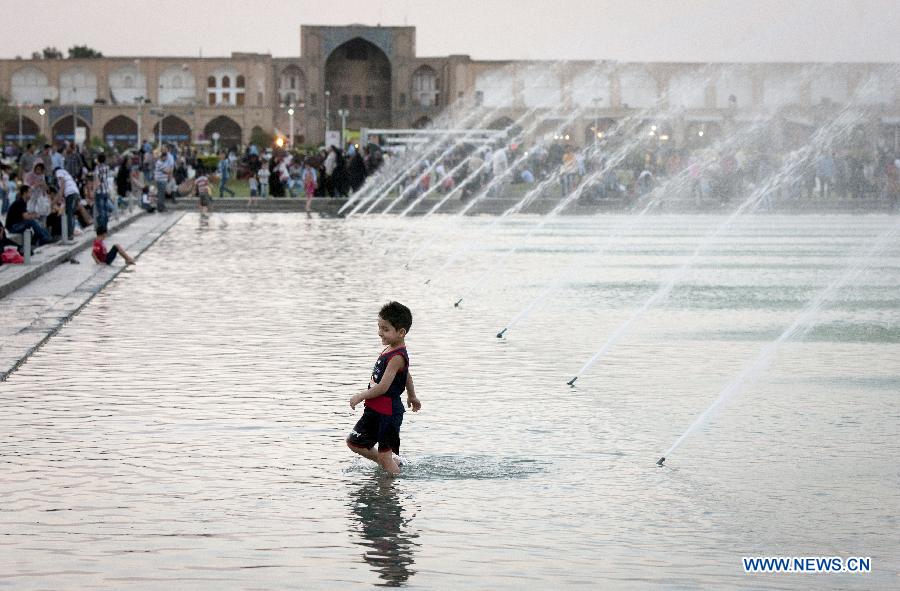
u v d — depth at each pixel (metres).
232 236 32.84
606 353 13.38
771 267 24.25
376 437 8.26
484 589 6.04
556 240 31.95
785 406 10.55
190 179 52.50
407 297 18.72
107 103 124.31
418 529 7.00
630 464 8.53
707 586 6.12
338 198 50.78
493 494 7.75
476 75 121.56
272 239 31.70
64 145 37.28
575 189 49.69
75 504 7.44
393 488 7.87
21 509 7.32
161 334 14.62
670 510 7.42
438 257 26.31
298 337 14.41
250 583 6.09
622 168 62.34
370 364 12.52
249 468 8.33
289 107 123.94
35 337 13.93
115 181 47.91
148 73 126.94
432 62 125.19
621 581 6.18
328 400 10.63
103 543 6.70
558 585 6.11
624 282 21.06
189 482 7.96
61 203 26.98
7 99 126.75
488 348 13.67
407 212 46.25
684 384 11.54
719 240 32.12
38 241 25.77
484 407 10.42
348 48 127.25
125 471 8.23
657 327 15.46
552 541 6.81
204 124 124.31
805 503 7.58
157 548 6.62
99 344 13.83
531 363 12.67
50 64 127.56
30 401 10.55
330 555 6.54
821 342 14.26
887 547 6.77
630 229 37.06
